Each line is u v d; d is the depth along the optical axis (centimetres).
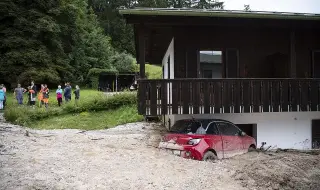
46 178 774
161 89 1258
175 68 1425
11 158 928
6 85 4062
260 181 870
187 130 1095
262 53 1498
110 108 2469
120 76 4516
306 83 1391
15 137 1275
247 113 1416
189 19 1312
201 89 1285
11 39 4078
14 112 2127
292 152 1320
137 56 2286
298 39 1541
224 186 809
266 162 1048
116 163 948
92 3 8206
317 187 904
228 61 1467
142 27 1289
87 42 5616
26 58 4053
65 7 5019
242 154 1152
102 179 800
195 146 1015
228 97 1304
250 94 1327
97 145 1207
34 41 4253
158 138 1427
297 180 927
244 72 1479
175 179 831
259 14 1294
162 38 1623
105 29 7575
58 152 1048
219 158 1064
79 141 1289
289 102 1368
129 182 790
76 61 5162
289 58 1477
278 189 845
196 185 800
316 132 1495
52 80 4141
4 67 3969
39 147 1113
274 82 1356
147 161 981
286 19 1346
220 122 1131
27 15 4331
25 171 814
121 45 7494
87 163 933
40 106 2570
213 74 1455
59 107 2450
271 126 1439
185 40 1430
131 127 1938
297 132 1463
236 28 1474
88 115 2341
